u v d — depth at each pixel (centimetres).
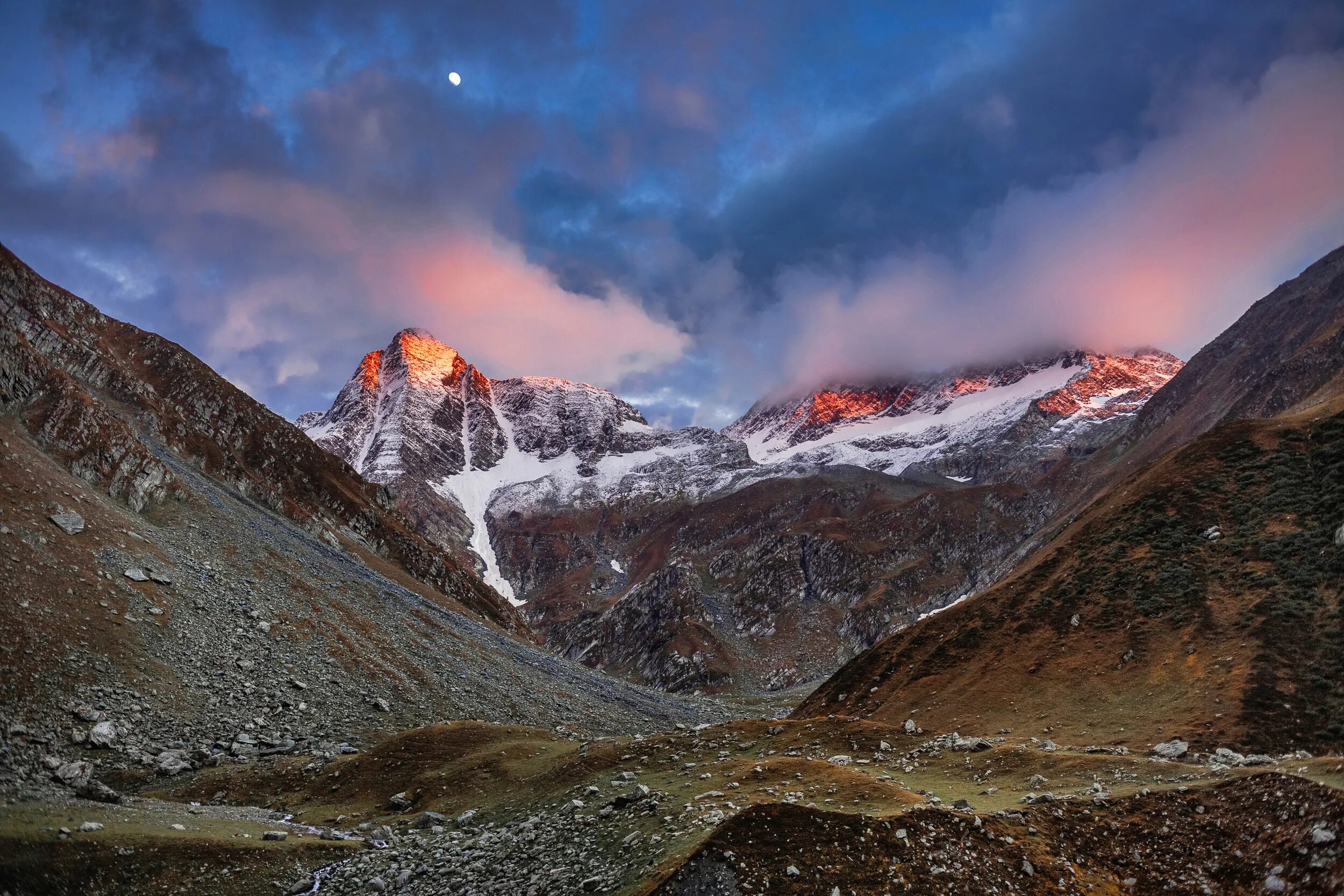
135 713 6425
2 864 3728
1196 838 3447
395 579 17188
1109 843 3475
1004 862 3247
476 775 5738
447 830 4772
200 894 3891
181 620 8075
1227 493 8956
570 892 3369
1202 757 5503
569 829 4088
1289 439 9244
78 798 4812
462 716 9575
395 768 6134
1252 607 7100
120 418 14438
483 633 14938
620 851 3581
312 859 4372
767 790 4041
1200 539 8475
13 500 7844
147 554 8781
